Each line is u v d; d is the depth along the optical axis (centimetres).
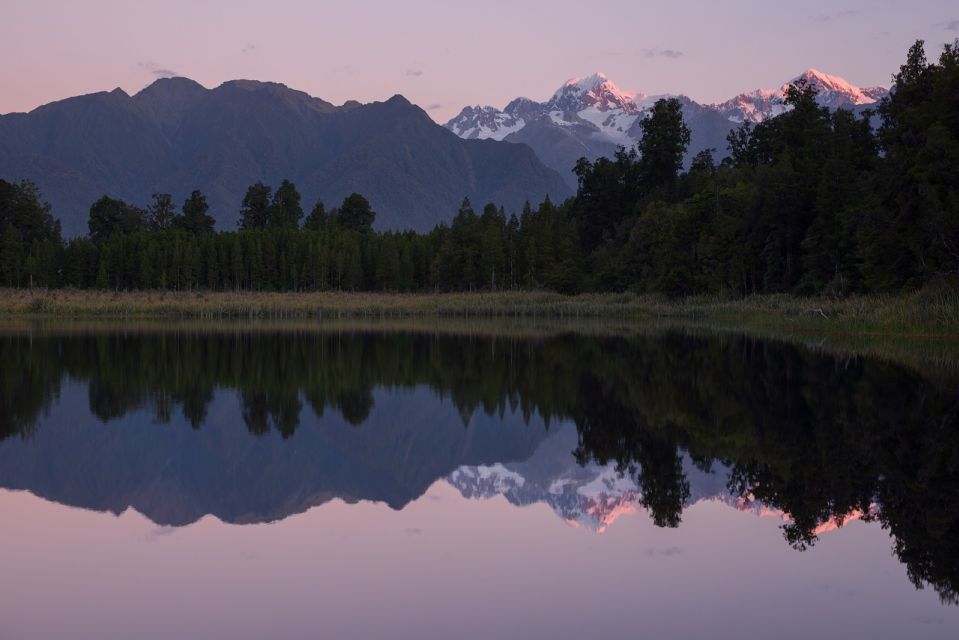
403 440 2441
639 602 1160
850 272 7306
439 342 5966
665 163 13350
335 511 1681
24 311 10456
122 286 13688
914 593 1184
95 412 2884
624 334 6650
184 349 5325
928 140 5997
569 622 1093
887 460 1964
